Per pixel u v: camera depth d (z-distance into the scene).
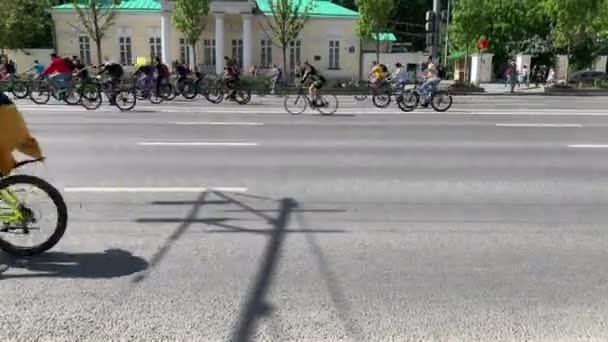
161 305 3.87
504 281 4.34
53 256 4.78
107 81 18.08
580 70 48.19
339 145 10.70
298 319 3.68
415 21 76.12
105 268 4.52
